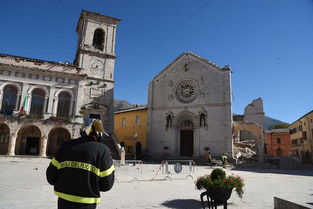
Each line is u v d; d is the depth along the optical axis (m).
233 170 28.12
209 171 25.02
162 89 44.38
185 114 41.44
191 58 43.16
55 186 3.60
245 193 12.02
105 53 43.28
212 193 6.19
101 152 3.66
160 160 40.16
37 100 36.50
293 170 30.77
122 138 51.47
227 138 37.09
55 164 3.71
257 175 22.14
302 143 54.66
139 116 49.03
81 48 41.94
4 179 14.97
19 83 35.91
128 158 41.69
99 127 4.04
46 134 33.97
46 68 37.62
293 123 60.78
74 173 3.47
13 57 36.38
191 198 10.65
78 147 3.64
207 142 38.53
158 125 43.06
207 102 39.94
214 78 40.34
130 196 10.81
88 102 40.22
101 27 44.66
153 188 13.29
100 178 3.59
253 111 49.09
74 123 35.69
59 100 37.53
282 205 7.31
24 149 35.09
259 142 37.34
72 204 3.38
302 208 6.20
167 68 44.91
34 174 18.19
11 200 9.33
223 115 38.34
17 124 32.97
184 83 42.72
